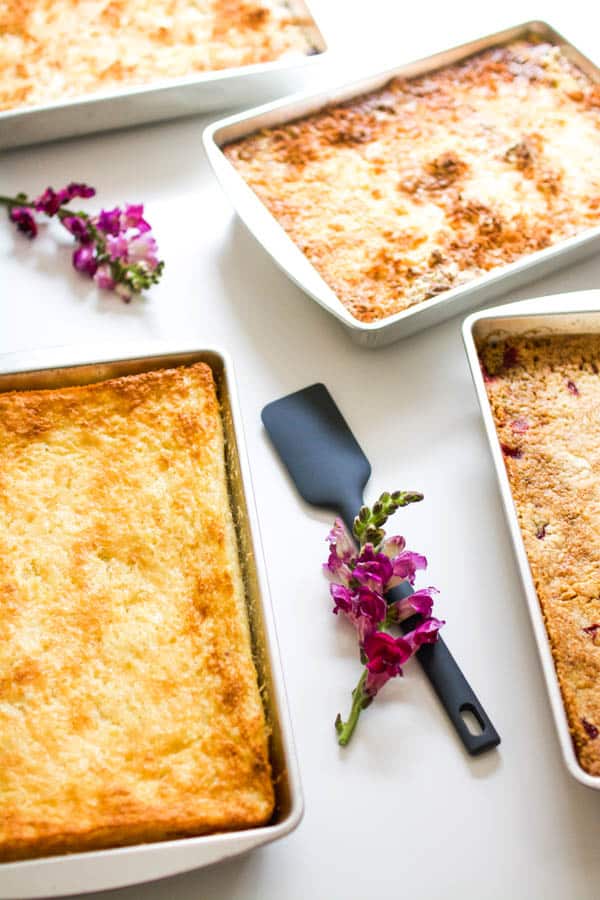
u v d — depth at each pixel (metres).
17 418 0.90
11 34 1.19
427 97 1.14
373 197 1.07
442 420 0.98
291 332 1.03
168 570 0.85
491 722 0.85
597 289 1.05
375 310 1.00
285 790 0.77
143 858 0.74
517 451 0.92
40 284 1.06
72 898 0.79
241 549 0.87
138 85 1.15
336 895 0.80
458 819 0.83
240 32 1.20
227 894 0.80
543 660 0.80
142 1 1.22
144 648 0.83
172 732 0.80
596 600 0.86
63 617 0.84
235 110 1.17
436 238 1.03
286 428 0.96
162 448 0.90
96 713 0.81
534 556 0.88
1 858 0.76
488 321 0.95
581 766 0.80
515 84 1.15
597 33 1.26
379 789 0.84
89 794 0.77
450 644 0.88
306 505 0.94
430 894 0.80
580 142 1.10
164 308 1.05
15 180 1.12
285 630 0.89
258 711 0.80
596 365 0.96
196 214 1.11
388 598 0.89
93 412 0.91
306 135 1.11
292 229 1.04
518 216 1.04
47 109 1.10
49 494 0.88
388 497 0.89
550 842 0.82
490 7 1.27
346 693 0.87
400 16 1.26
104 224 1.05
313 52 1.18
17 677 0.81
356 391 1.00
